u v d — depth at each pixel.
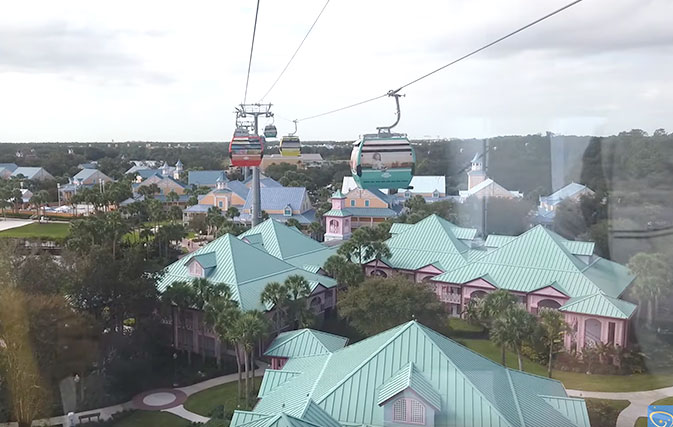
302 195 114.56
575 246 54.22
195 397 44.34
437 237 67.25
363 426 25.44
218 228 103.25
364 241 65.88
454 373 27.03
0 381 36.44
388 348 28.70
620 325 42.09
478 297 57.25
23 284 41.19
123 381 45.69
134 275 50.31
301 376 31.58
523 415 26.08
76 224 74.56
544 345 44.56
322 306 57.91
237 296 51.38
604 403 35.25
